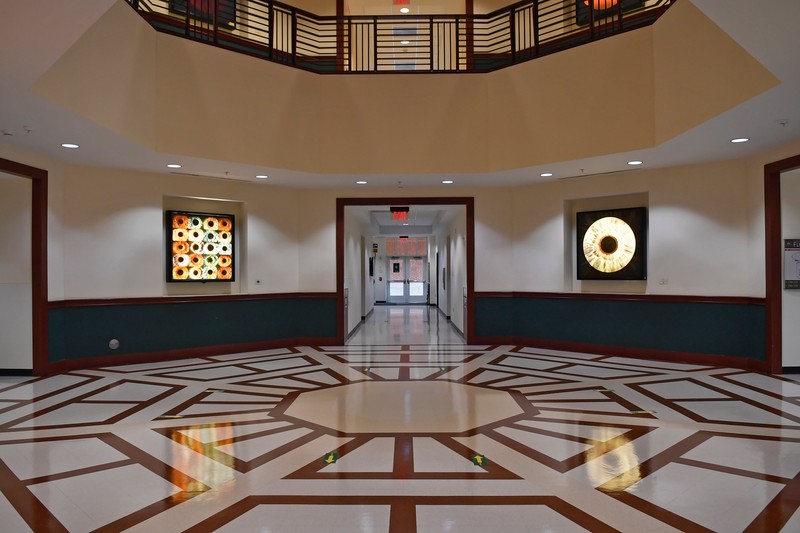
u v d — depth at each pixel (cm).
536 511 321
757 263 752
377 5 1225
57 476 377
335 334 1020
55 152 704
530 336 988
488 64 1027
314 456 417
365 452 425
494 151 828
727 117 564
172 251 893
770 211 723
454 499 338
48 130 590
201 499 339
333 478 372
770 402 577
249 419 521
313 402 588
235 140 762
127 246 831
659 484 360
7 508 327
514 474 378
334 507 327
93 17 336
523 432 477
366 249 1642
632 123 710
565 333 947
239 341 947
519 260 995
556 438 459
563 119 769
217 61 747
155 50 691
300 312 1020
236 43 900
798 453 418
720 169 791
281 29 1009
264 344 976
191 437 464
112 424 505
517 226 996
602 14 944
